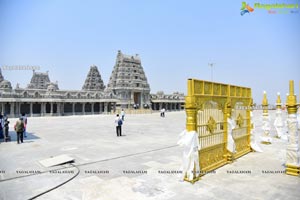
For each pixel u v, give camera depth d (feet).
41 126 100.53
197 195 21.74
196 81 27.53
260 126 90.74
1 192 22.50
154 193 22.29
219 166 31.60
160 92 382.63
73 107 253.03
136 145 48.98
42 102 228.63
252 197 21.25
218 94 33.14
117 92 307.17
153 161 34.63
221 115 34.76
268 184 24.71
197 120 28.55
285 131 65.05
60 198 21.36
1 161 35.04
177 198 21.06
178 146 47.34
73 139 58.90
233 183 25.07
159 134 68.64
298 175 27.50
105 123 118.11
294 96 28.30
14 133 74.28
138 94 328.70
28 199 20.97
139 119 147.33
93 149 44.78
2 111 204.95
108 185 24.56
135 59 329.93
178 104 403.13
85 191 22.99
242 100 41.16
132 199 20.93
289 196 21.40
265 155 39.32
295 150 27.76
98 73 350.23
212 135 31.58
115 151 42.55
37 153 41.37
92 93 268.21
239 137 39.47
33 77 348.18
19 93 215.72
